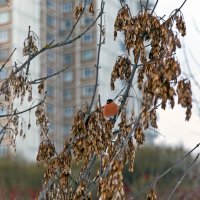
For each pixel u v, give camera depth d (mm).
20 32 122875
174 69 8242
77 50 130500
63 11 129750
